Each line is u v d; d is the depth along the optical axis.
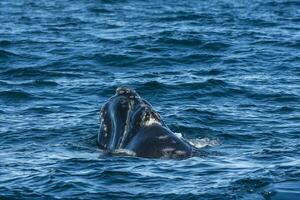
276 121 82.00
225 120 82.31
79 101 92.31
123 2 197.12
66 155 67.94
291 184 57.50
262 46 131.62
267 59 120.50
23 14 175.38
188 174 61.38
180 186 58.81
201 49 129.25
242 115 84.88
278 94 95.19
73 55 122.06
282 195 54.94
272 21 163.38
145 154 65.81
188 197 56.44
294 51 127.44
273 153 67.81
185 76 106.56
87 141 73.06
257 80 104.00
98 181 60.56
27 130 77.56
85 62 117.56
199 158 65.44
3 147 71.75
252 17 169.50
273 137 75.19
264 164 63.72
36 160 66.69
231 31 148.50
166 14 174.25
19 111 86.81
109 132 69.12
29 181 60.91
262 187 57.38
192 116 83.62
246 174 60.62
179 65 117.06
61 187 59.34
